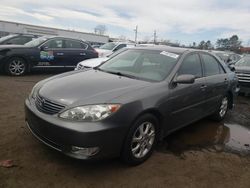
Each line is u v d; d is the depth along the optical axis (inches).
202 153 163.8
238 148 177.9
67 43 414.3
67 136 119.2
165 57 177.0
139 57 184.9
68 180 122.2
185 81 155.4
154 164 144.0
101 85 141.9
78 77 159.2
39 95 138.9
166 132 159.5
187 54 183.2
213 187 129.1
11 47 362.6
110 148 124.6
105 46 539.8
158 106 143.6
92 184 121.1
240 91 346.0
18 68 369.4
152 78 159.9
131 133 131.3
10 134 161.9
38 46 384.2
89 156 120.4
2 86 292.0
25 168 127.4
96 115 120.6
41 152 143.1
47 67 394.0
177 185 127.2
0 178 117.7
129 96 132.0
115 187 120.6
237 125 228.4
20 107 217.9
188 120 179.3
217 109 221.8
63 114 122.6
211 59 214.2
